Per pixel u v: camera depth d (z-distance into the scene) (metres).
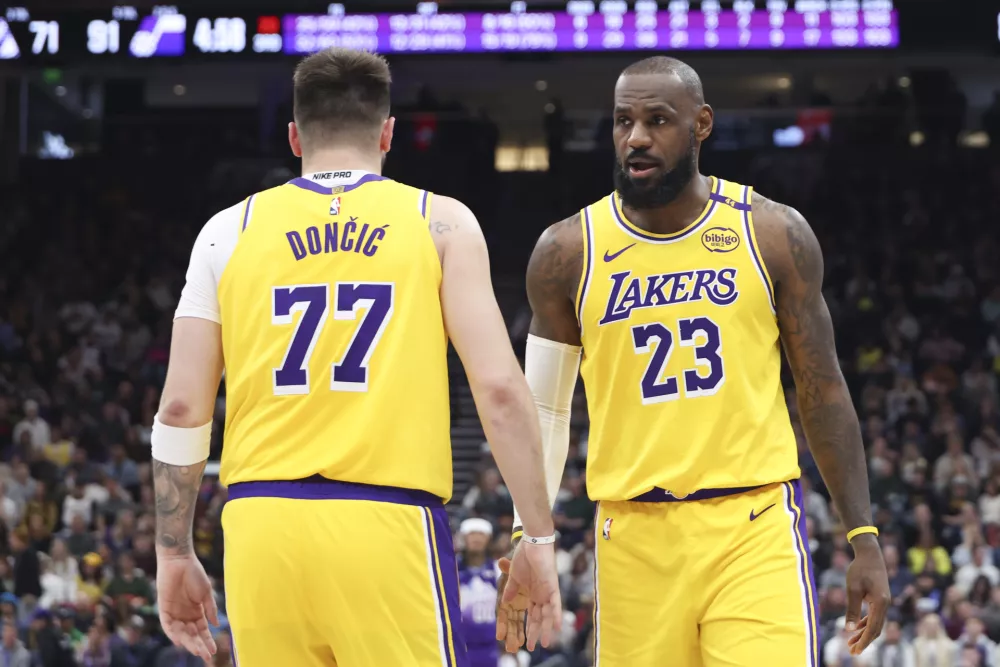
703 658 7.11
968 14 31.30
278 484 5.32
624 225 7.45
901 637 22.55
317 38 31.80
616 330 7.36
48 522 28.48
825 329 7.31
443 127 46.31
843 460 7.32
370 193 5.68
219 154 47.53
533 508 5.41
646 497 7.21
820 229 44.84
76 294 42.69
